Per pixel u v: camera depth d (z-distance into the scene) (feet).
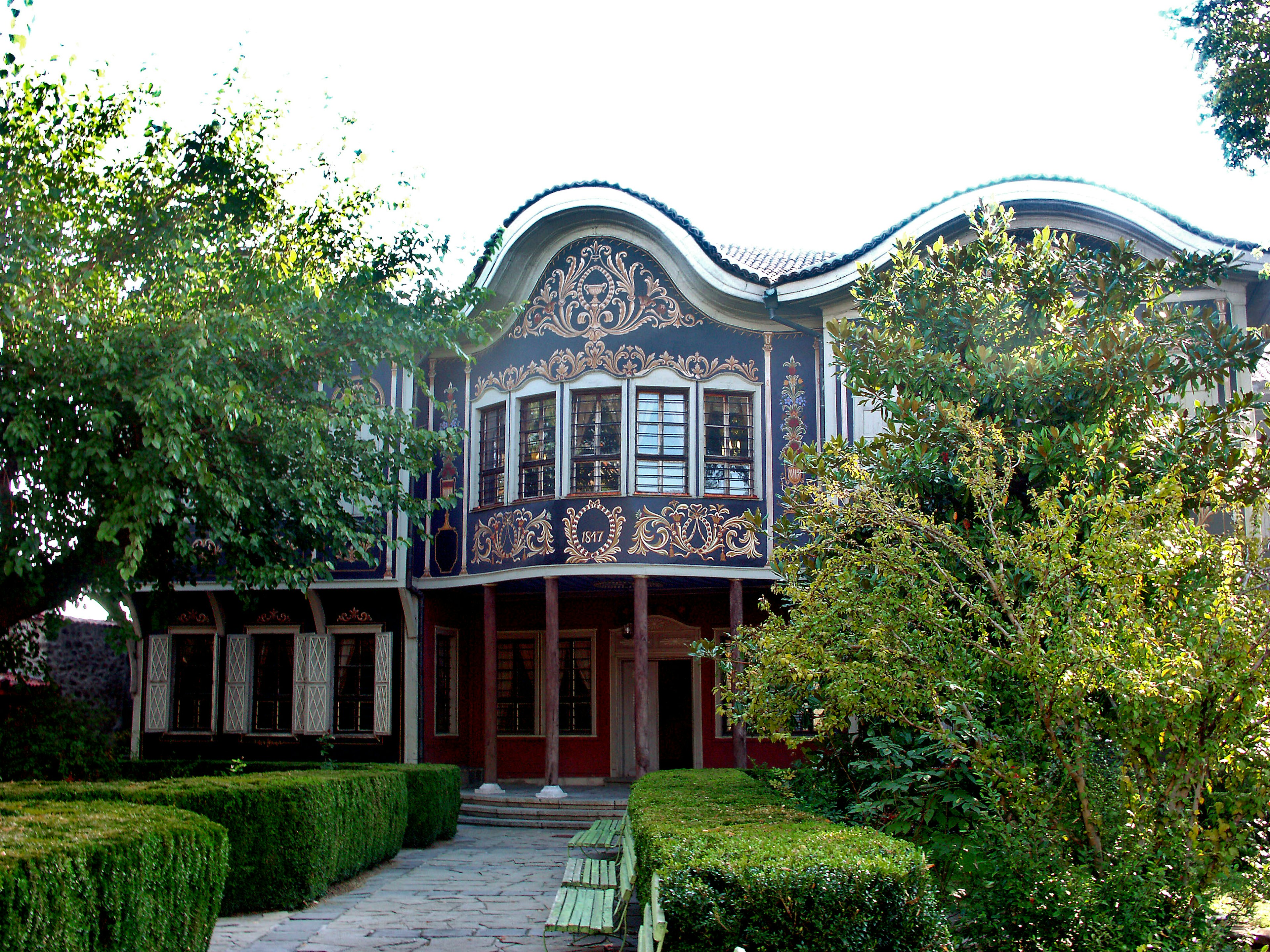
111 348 29.45
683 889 16.98
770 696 24.59
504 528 55.26
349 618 59.11
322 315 36.27
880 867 17.25
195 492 33.27
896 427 37.01
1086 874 19.52
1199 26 39.83
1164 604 20.47
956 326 31.40
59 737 42.34
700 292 54.95
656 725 62.23
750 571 52.75
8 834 18.85
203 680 61.52
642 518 52.39
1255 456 26.43
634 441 54.03
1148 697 18.98
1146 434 28.94
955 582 23.00
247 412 31.60
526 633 63.57
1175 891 19.74
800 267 60.64
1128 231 49.08
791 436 54.03
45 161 32.24
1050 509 21.53
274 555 38.19
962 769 23.31
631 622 62.13
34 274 29.86
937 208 49.75
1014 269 31.76
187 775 47.29
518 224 55.83
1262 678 19.19
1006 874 20.13
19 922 15.70
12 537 30.58
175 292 32.53
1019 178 49.01
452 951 25.45
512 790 57.52
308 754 58.23
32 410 29.25
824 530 25.12
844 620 23.03
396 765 46.42
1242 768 19.94
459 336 57.77
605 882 27.71
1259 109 38.99
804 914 16.93
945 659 21.98
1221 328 29.84
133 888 18.81
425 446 42.83
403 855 41.63
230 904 29.63
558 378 55.11
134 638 51.16
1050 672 19.63
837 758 27.04
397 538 49.98
